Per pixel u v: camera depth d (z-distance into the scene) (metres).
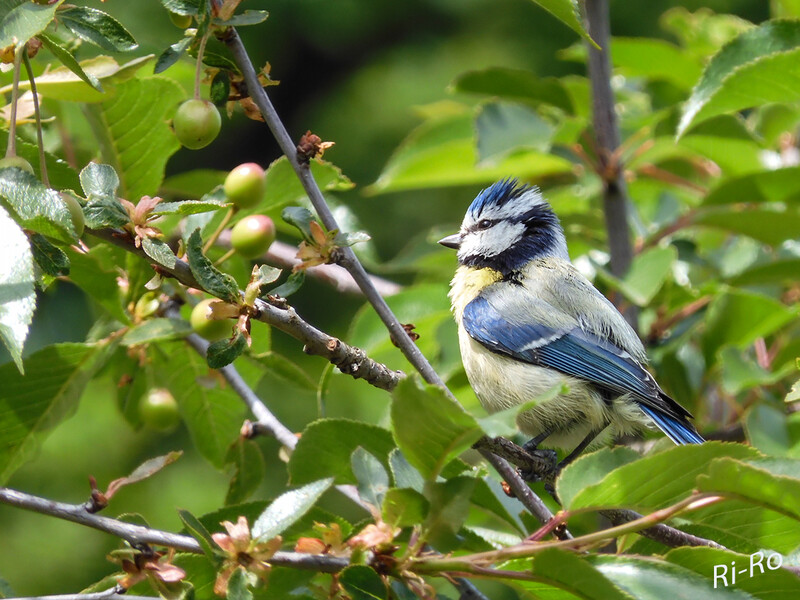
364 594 5.21
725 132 8.90
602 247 10.04
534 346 8.54
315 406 17.20
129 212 5.02
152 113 7.00
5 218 4.30
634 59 10.08
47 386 6.89
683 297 9.33
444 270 10.49
